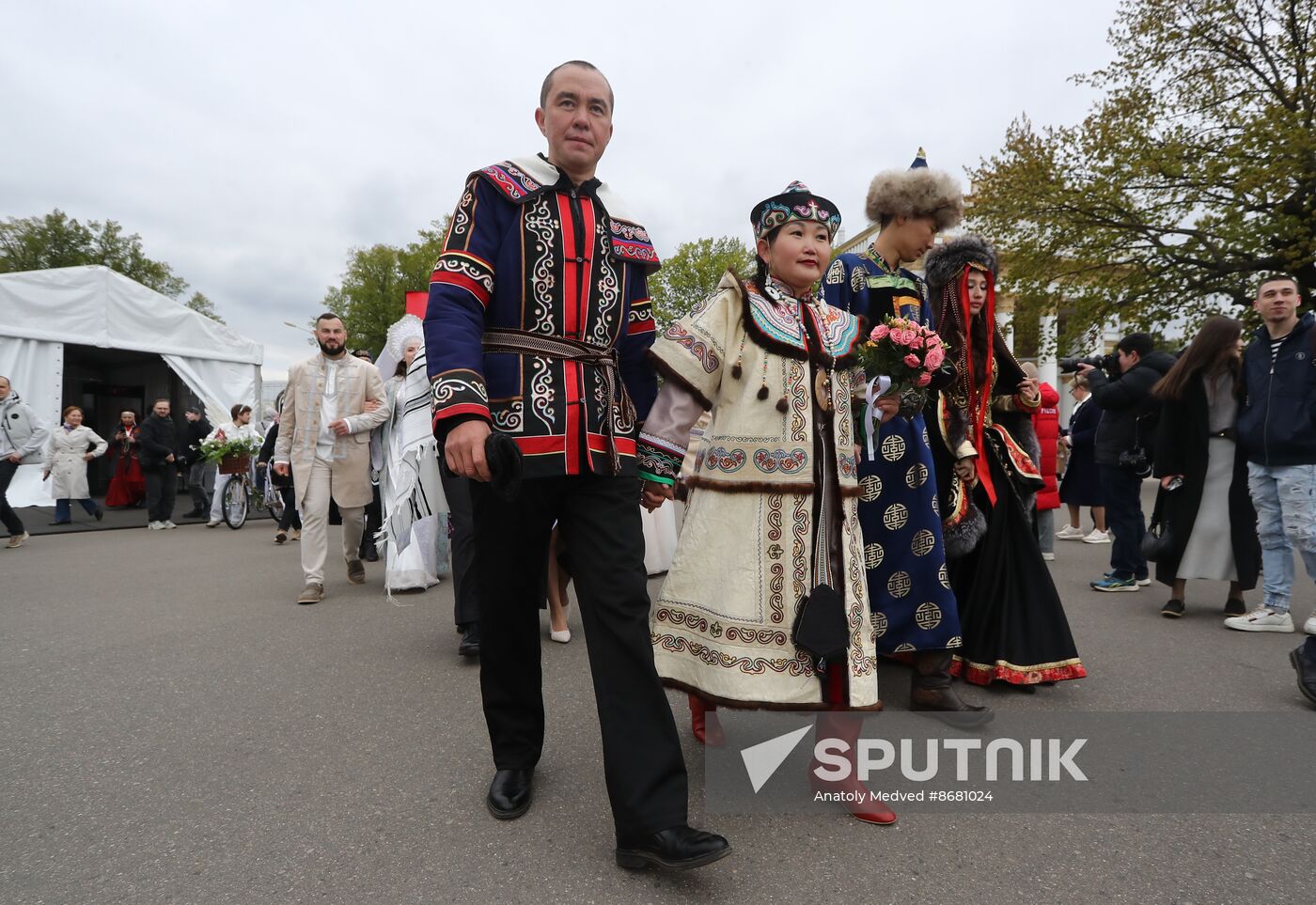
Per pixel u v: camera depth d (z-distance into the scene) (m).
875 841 1.98
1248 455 4.23
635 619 1.87
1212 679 3.36
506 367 1.92
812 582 2.04
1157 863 1.87
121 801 2.21
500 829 2.04
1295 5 13.91
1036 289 16.41
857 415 2.53
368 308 41.72
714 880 1.79
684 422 2.10
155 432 10.20
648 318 2.21
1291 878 1.80
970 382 3.08
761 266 2.36
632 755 1.81
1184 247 15.16
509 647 2.15
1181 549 4.52
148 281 38.62
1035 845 1.96
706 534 2.14
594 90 2.03
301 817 2.11
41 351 11.43
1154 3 14.66
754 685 2.01
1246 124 13.95
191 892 1.74
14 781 2.34
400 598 5.16
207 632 4.26
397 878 1.80
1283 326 4.12
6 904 1.69
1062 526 9.62
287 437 5.19
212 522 10.46
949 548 3.04
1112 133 14.98
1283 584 4.20
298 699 3.10
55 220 36.59
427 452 4.79
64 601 5.17
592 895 1.73
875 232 3.62
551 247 1.95
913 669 2.94
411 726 2.80
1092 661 3.64
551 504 1.96
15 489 12.50
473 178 1.98
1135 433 5.32
